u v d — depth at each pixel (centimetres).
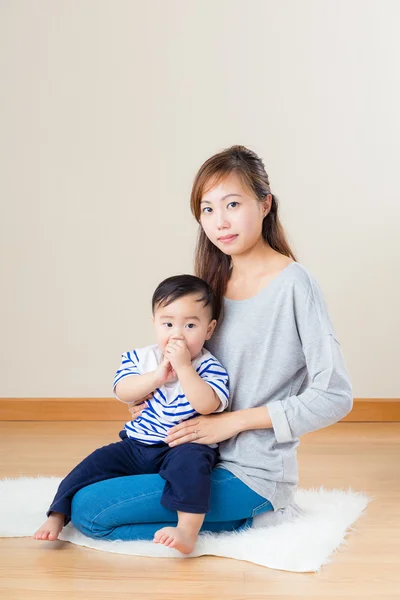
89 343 315
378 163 309
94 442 268
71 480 162
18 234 313
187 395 158
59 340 315
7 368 315
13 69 311
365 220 310
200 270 175
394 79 307
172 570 145
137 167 311
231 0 308
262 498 160
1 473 221
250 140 310
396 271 311
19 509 176
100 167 311
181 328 161
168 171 311
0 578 141
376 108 307
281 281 163
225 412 162
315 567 145
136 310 314
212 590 136
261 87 308
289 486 165
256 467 160
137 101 310
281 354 162
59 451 253
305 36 307
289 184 310
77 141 311
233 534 158
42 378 315
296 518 168
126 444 167
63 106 311
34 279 314
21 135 311
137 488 157
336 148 309
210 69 309
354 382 312
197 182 164
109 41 310
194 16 308
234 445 162
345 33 307
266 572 145
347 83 307
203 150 310
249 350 164
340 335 312
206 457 156
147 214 312
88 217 312
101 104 311
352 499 187
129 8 309
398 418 308
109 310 314
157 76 309
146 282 313
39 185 312
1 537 163
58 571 144
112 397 314
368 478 219
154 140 310
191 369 159
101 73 310
